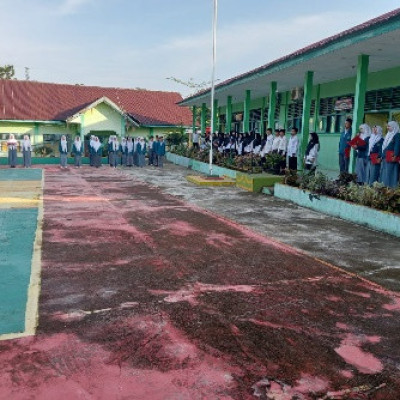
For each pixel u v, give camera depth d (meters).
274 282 4.82
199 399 2.65
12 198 10.68
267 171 13.88
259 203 10.49
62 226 7.47
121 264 5.38
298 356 3.21
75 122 24.42
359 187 8.88
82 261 5.47
